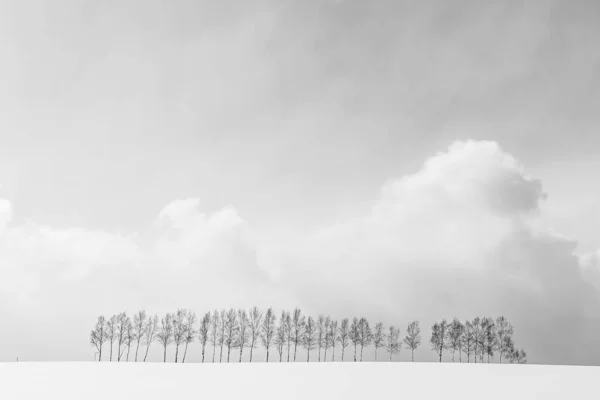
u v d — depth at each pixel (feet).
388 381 129.70
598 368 191.31
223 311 339.77
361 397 97.14
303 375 148.66
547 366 201.36
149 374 145.89
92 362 217.15
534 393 104.83
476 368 184.34
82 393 96.84
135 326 318.86
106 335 309.63
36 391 99.25
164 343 319.27
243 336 335.67
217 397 94.38
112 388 106.22
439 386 117.91
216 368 178.70
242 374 151.23
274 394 100.27
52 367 172.04
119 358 307.78
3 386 107.45
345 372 162.30
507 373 159.63
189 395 96.73
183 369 171.83
